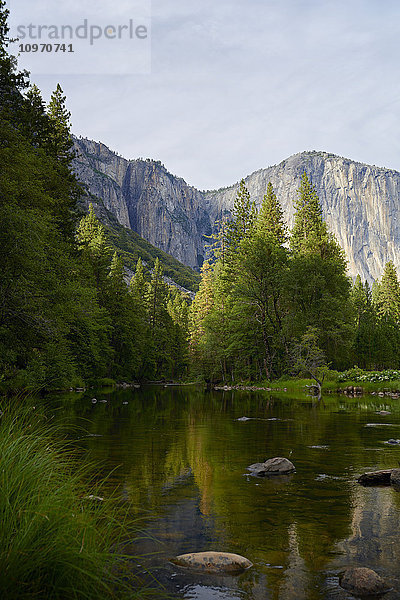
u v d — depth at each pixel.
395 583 4.40
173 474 8.78
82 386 43.41
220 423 17.05
